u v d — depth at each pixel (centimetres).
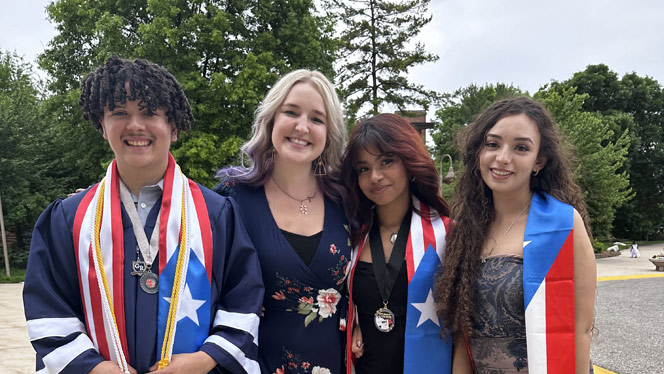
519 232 220
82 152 1792
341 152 267
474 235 227
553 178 225
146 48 1407
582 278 203
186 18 1485
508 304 206
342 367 247
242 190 251
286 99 243
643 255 2445
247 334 196
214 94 1451
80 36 1712
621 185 2228
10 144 1775
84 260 187
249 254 213
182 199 206
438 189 262
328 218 254
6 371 528
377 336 246
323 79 250
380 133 250
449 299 228
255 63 1459
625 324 824
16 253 1883
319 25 1747
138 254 192
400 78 2614
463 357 237
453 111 3152
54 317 180
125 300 186
